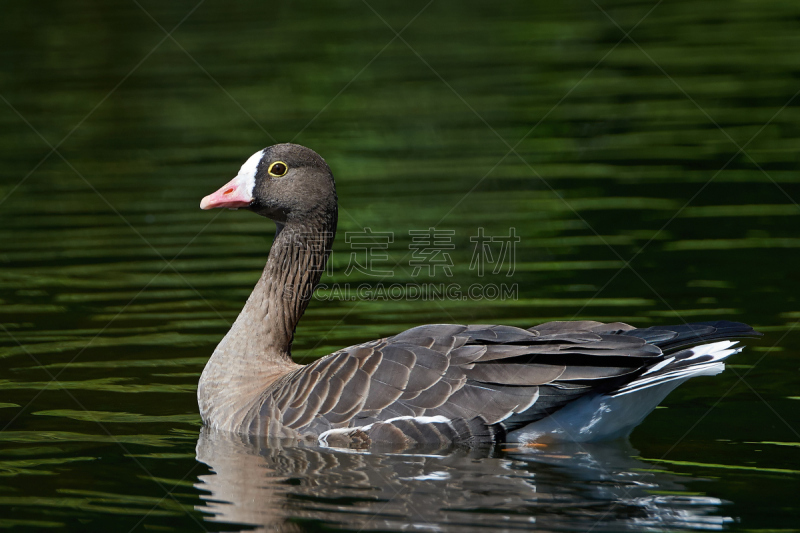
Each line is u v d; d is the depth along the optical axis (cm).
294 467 903
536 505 802
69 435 1002
